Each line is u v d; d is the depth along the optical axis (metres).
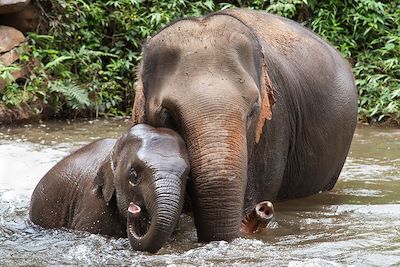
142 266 8.88
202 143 9.20
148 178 9.04
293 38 13.16
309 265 8.72
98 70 23.09
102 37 24.08
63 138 18.50
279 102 11.84
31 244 10.12
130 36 23.92
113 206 10.17
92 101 22.39
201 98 9.45
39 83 21.70
